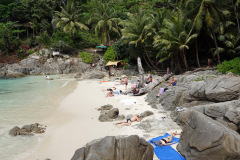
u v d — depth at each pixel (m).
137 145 5.43
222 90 9.25
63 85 23.94
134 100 14.54
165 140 7.36
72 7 45.19
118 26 44.44
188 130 6.80
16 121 10.44
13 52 44.12
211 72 18.75
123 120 10.10
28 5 47.97
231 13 26.33
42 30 49.72
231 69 17.94
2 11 48.00
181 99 11.49
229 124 7.19
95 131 8.79
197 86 10.68
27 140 8.04
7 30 42.84
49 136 8.40
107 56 37.34
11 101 15.34
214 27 25.09
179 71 28.42
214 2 22.03
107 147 5.18
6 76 32.06
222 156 5.27
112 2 46.25
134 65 36.44
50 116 11.29
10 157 6.69
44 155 6.79
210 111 8.13
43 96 17.28
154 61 35.66
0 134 8.67
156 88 15.95
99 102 14.48
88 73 32.53
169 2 38.16
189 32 24.34
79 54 43.66
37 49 44.75
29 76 35.88
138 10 35.19
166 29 25.47
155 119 10.00
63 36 45.12
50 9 48.78
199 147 5.80
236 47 25.50
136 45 30.44
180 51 26.77
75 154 5.27
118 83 24.64
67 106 13.56
